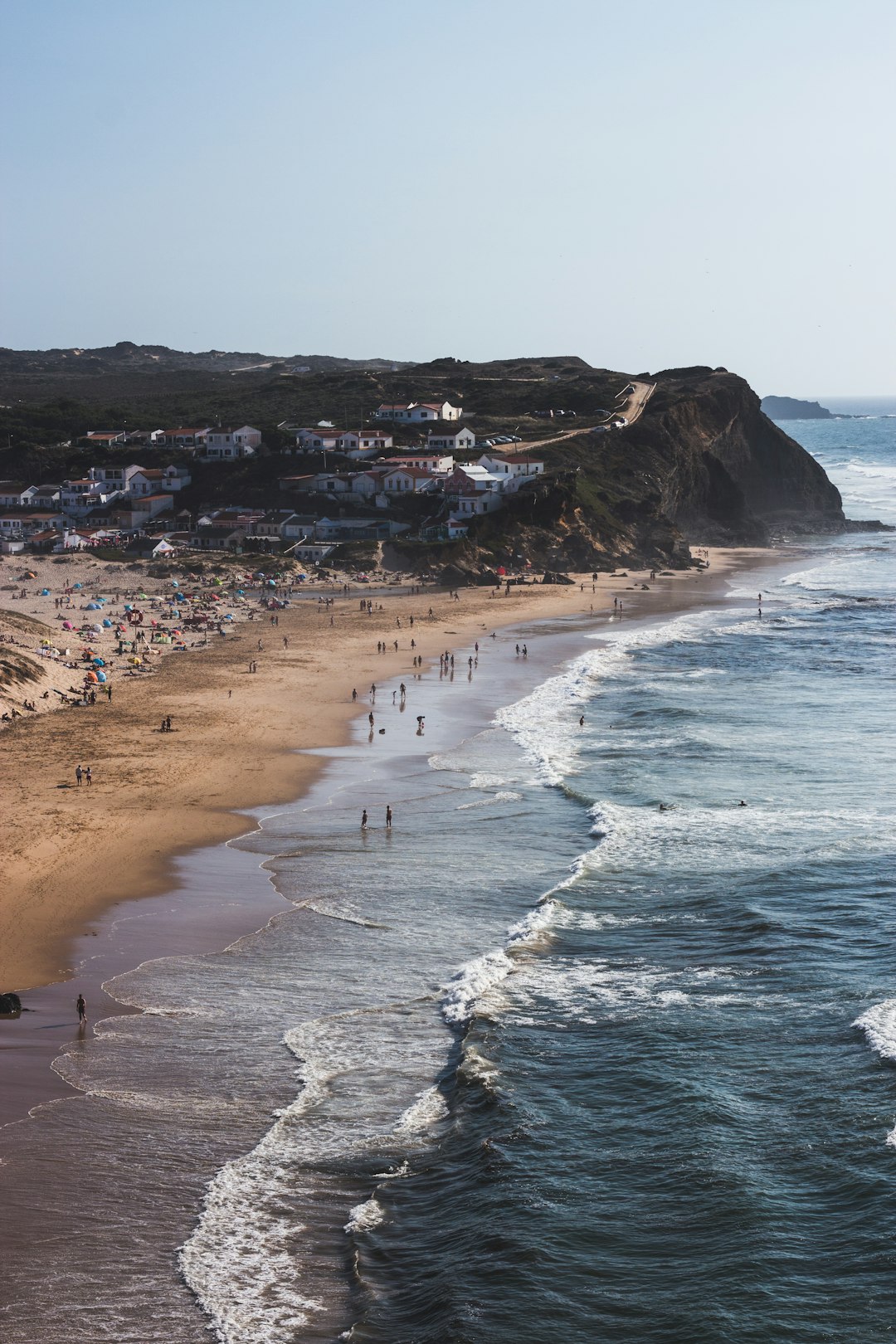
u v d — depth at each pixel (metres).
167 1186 30.81
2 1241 28.56
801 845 56.34
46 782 68.00
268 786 67.94
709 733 79.69
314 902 50.59
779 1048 37.38
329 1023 39.88
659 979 42.69
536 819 61.88
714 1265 27.50
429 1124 33.84
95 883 52.62
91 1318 26.05
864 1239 28.19
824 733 79.06
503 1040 38.22
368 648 114.44
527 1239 28.34
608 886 51.97
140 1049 37.91
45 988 42.25
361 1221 29.44
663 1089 35.03
